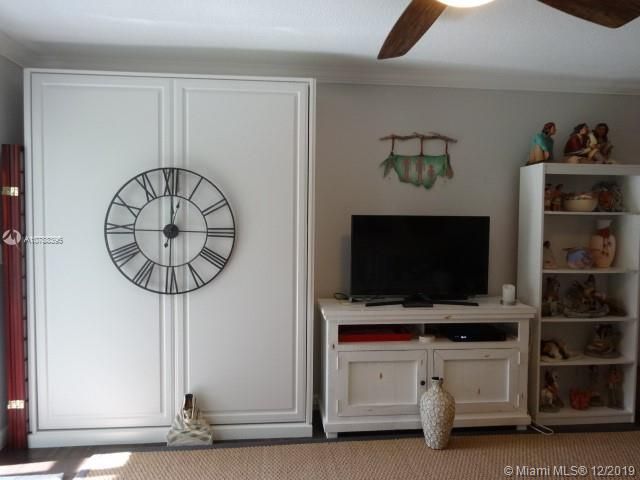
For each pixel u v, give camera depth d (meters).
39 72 2.72
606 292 3.59
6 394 2.86
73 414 2.84
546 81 3.47
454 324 3.32
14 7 2.32
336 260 3.41
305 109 2.89
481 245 3.22
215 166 2.85
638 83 3.52
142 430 2.88
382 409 2.98
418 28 2.03
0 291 2.81
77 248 2.80
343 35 2.67
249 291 2.91
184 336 2.88
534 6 2.26
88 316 2.82
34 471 2.55
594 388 3.52
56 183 2.77
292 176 2.90
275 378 2.96
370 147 3.40
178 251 2.85
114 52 2.98
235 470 2.58
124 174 2.80
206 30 2.61
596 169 3.20
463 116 3.47
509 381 3.07
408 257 3.17
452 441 2.95
